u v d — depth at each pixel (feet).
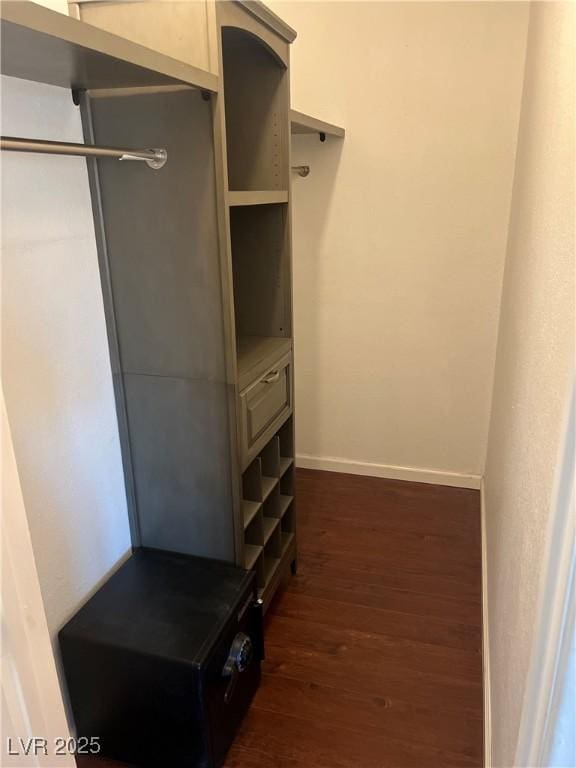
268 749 5.32
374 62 8.40
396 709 5.71
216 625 5.06
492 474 7.80
